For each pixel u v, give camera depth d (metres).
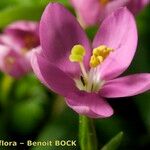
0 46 0.07
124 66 0.05
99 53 0.05
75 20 0.05
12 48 0.07
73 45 0.05
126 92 0.05
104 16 0.07
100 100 0.05
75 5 0.07
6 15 0.07
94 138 0.05
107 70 0.05
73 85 0.05
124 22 0.05
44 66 0.05
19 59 0.07
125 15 0.05
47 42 0.05
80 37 0.05
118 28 0.05
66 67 0.05
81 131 0.05
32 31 0.07
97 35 0.05
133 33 0.05
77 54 0.05
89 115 0.05
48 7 0.05
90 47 0.05
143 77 0.05
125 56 0.05
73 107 0.05
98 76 0.05
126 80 0.05
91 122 0.05
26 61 0.07
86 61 0.05
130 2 0.06
